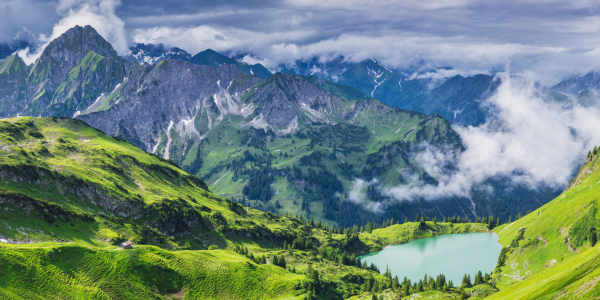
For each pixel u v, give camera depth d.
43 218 187.75
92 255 169.50
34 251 154.88
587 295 119.75
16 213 180.38
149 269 178.00
